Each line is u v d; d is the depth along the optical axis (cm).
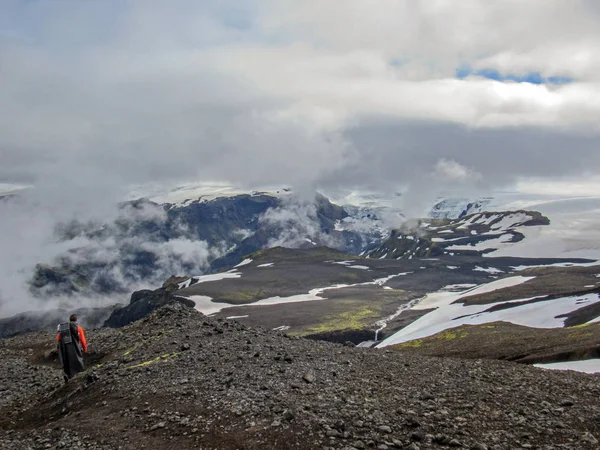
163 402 2092
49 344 4494
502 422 1859
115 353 3259
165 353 2859
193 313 3862
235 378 2327
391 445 1675
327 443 1678
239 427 1808
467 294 18300
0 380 3391
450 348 7550
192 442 1745
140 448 1742
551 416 1909
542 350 6097
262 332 3412
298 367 2531
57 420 2159
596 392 2205
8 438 2002
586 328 6975
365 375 2469
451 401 2083
